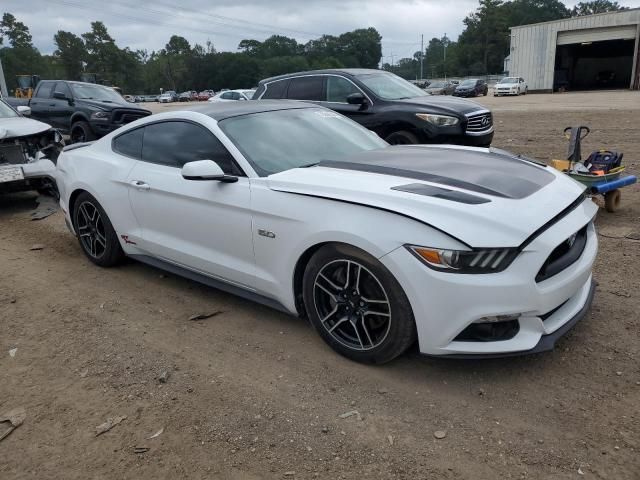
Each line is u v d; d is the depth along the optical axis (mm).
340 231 2990
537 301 2762
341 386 3047
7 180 6793
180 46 125375
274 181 3438
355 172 3422
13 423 2867
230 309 4090
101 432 2773
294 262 3303
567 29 42562
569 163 5980
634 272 4359
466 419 2729
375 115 8375
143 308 4164
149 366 3346
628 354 3211
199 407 2928
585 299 3301
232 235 3654
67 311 4160
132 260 5203
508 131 14250
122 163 4547
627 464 2391
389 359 3107
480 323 2758
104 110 12484
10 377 3303
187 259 4055
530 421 2691
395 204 2904
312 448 2586
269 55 122625
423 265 2752
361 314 3115
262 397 2988
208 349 3523
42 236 6188
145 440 2699
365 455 2523
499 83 41844
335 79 8930
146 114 13164
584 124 14398
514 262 2717
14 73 100500
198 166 3473
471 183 3162
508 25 110625
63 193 5176
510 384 2988
